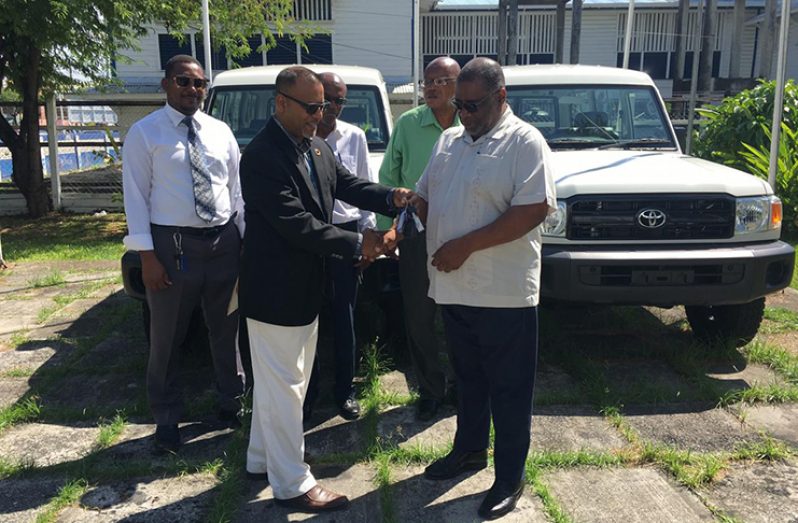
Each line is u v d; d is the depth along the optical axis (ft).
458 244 9.66
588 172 14.87
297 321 9.96
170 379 12.22
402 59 61.62
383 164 13.30
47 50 32.96
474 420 11.00
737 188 14.37
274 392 10.11
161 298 11.71
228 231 12.24
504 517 10.07
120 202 39.75
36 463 11.73
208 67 23.77
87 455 11.90
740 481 11.00
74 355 16.55
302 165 9.98
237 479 11.04
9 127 37.47
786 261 14.43
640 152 17.47
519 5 62.49
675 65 65.10
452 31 68.90
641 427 12.78
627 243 14.21
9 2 28.55
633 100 19.06
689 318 17.61
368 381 14.67
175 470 11.44
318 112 9.74
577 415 13.35
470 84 9.37
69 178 40.42
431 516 10.16
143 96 58.18
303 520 10.12
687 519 10.01
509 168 9.50
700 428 12.74
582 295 13.88
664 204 14.16
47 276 24.48
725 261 13.84
